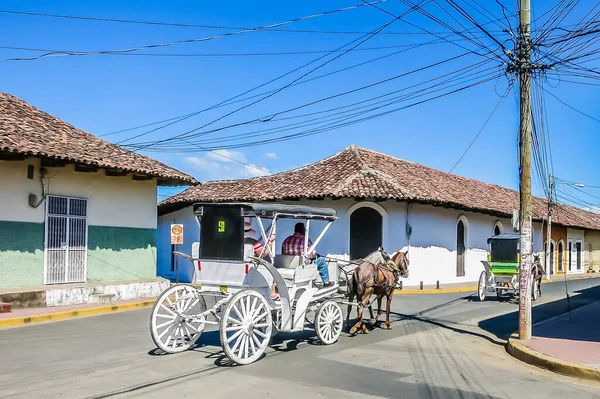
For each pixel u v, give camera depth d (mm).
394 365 8875
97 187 17172
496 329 12922
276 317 9789
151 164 18031
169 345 9391
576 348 9906
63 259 16016
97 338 10852
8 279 14570
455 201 23750
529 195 10961
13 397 6688
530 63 10945
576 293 22453
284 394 6988
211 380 7602
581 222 43000
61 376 7734
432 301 18750
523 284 10844
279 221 23547
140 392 6965
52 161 15109
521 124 11039
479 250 28656
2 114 16250
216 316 9336
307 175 25062
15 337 10938
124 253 18000
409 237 22906
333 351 9906
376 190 21609
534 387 7766
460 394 7242
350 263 12602
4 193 14562
